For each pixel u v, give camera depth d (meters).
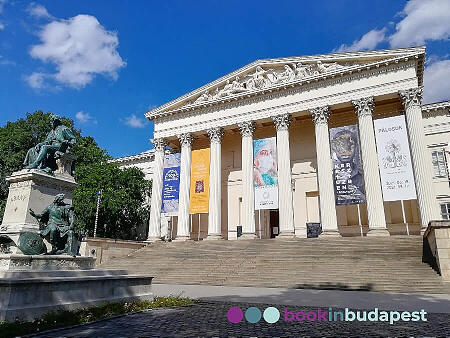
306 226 37.97
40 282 9.11
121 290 11.84
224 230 43.72
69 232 10.84
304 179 40.72
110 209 42.34
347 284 18.95
